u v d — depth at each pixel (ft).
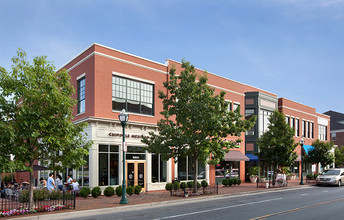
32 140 43.86
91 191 61.87
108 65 69.41
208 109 62.44
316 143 122.42
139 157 73.46
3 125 38.34
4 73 41.63
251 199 58.70
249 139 111.45
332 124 226.17
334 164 169.07
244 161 104.99
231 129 63.21
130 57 73.97
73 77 75.66
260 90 124.06
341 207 47.26
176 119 65.46
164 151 61.21
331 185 98.27
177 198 58.08
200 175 88.12
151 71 78.13
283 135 90.68
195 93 65.05
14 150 39.68
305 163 142.20
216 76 96.07
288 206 48.37
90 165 64.54
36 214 40.22
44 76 43.55
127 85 73.31
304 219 37.04
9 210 40.83
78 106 73.05
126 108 72.43
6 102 41.81
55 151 46.14
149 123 74.69
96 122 65.82
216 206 48.93
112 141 68.18
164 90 80.84
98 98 66.85
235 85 103.45
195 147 64.28
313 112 152.76
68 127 44.42
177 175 81.05
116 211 45.57
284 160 89.15
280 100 129.08
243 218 37.68
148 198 58.49
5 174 97.14
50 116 42.24
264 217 38.32
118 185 68.23
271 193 71.15
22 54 42.96
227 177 97.40
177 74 83.97
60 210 43.65
